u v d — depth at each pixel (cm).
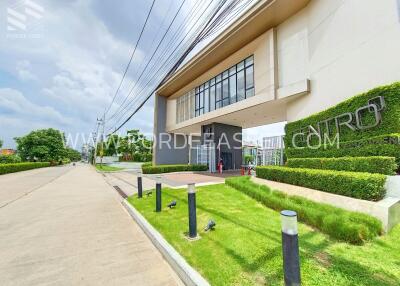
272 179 835
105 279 315
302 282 263
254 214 553
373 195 458
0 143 5175
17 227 560
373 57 659
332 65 839
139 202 777
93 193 1134
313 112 955
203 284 275
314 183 618
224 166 1920
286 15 1123
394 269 289
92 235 500
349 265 299
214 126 1864
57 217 657
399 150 523
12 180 1808
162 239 432
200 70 1798
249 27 1226
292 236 233
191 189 432
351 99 696
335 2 825
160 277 322
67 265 357
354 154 669
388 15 616
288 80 1113
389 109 576
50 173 2697
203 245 384
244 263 315
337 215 444
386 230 400
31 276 323
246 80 1445
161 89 2292
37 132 5416
